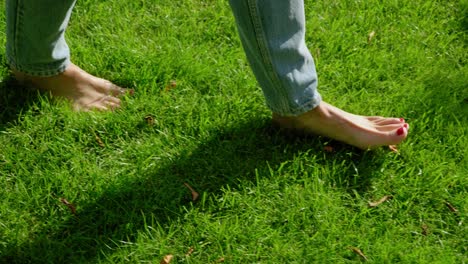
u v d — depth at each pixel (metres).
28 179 2.19
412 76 2.41
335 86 2.39
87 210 2.14
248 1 2.02
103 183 2.18
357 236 2.11
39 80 2.30
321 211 2.15
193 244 2.10
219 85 2.36
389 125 2.25
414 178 2.21
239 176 2.21
